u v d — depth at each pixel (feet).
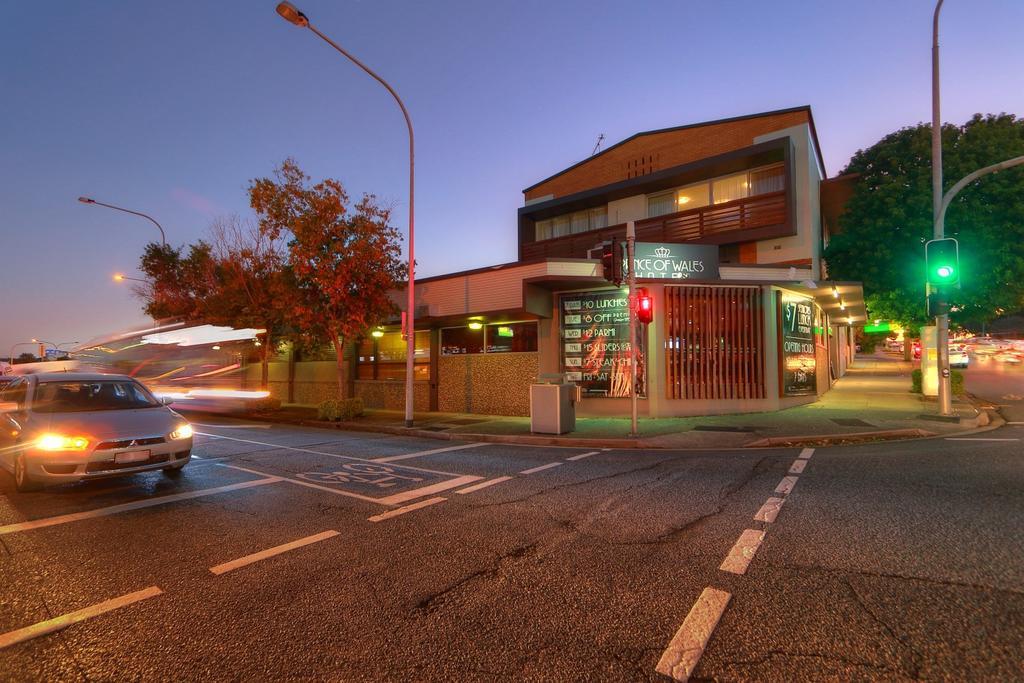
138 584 13.03
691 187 67.41
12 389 27.27
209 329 76.64
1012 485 20.70
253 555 14.90
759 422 41.37
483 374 55.67
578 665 9.23
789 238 59.11
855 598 11.50
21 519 18.51
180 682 8.96
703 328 48.62
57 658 9.76
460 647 9.91
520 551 14.90
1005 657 9.19
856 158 72.18
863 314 72.13
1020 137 64.13
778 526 16.42
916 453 27.99
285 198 50.83
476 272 53.26
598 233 71.00
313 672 9.19
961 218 60.75
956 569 12.88
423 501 20.52
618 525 17.06
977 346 172.65
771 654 9.43
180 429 23.47
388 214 53.11
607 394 49.06
